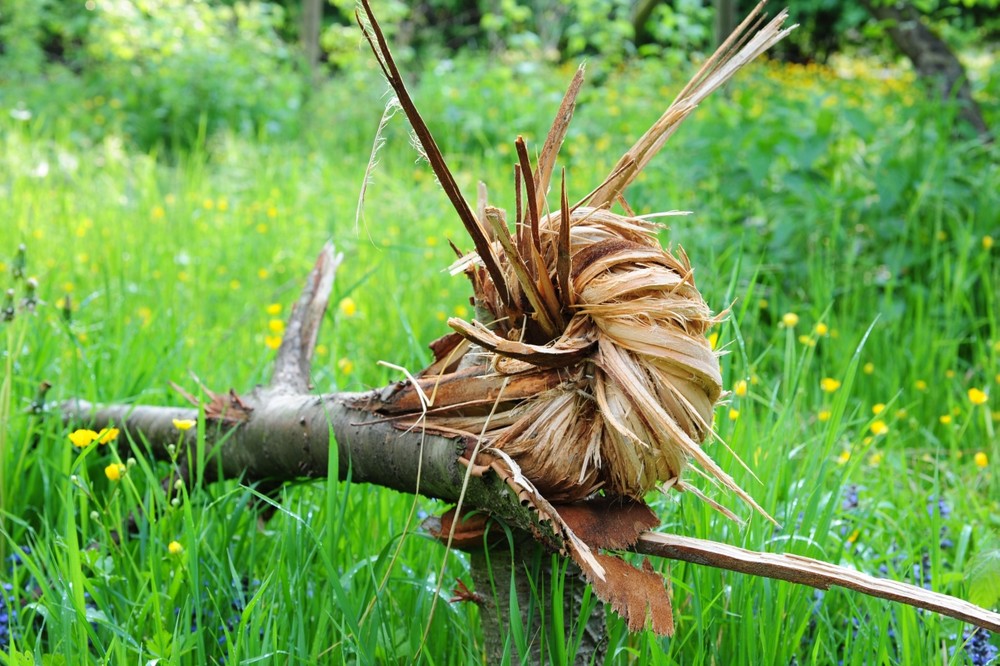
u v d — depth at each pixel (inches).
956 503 126.1
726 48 78.7
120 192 278.7
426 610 93.4
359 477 88.4
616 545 72.9
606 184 79.9
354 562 97.2
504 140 372.2
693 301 71.9
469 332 70.1
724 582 93.0
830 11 674.2
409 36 619.5
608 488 76.2
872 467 135.9
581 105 392.5
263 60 476.4
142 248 218.2
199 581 92.1
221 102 417.1
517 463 74.4
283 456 95.9
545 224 76.3
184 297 192.5
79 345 140.1
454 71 486.9
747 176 218.2
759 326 179.8
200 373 141.6
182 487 95.7
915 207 197.3
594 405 74.1
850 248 197.0
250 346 163.5
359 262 208.4
